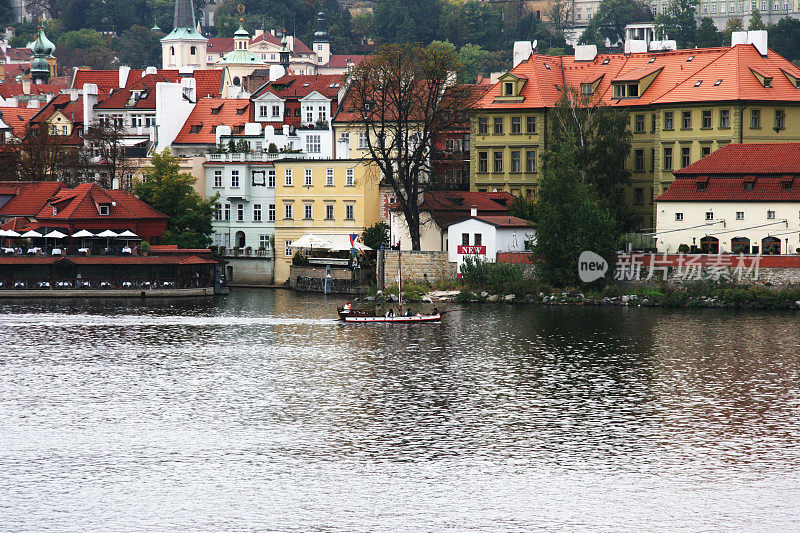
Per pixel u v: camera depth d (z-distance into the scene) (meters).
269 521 160.62
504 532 157.12
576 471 179.50
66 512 163.50
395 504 166.38
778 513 163.25
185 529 158.00
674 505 166.12
